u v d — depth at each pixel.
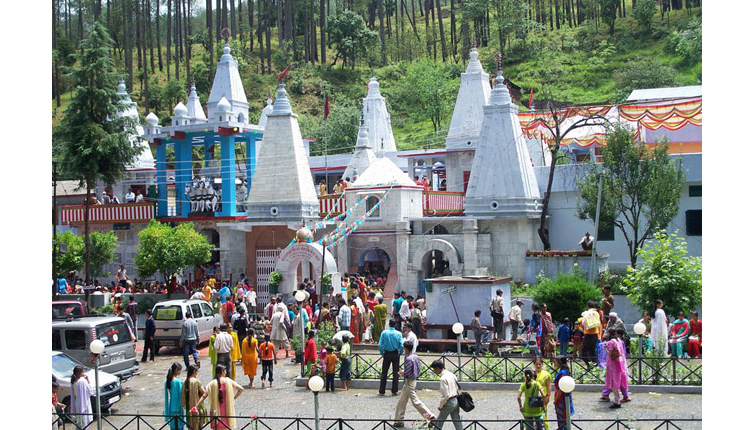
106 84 36.03
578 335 21.08
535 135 39.56
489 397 17.81
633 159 29.47
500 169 34.31
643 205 31.91
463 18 115.94
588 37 107.38
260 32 109.94
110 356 19.83
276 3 114.62
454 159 45.94
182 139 41.69
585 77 98.44
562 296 24.56
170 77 97.00
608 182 29.58
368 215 33.94
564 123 41.81
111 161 35.97
